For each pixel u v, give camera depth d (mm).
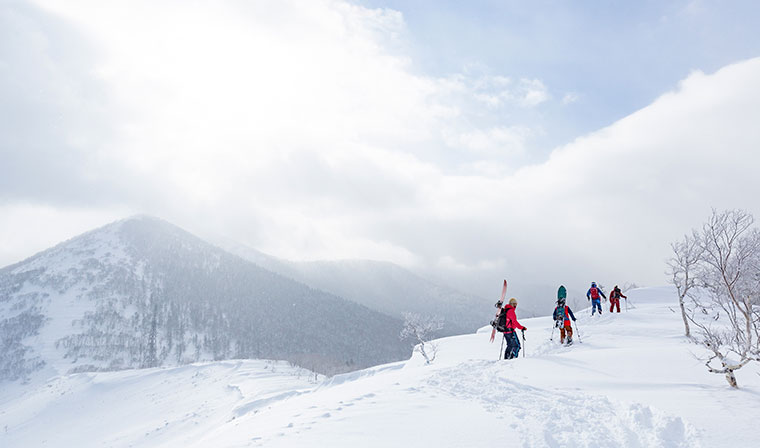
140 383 83688
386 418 5867
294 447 4750
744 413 5496
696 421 5234
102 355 186875
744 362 7043
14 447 66562
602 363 9656
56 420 74938
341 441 4906
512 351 12328
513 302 12758
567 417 5785
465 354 18062
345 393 8914
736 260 10094
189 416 52500
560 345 15414
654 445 4676
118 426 63094
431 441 4855
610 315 22562
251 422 7742
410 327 24672
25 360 182125
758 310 8266
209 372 80062
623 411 5902
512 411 6102
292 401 10602
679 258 15570
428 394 7473
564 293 15844
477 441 4844
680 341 14664
